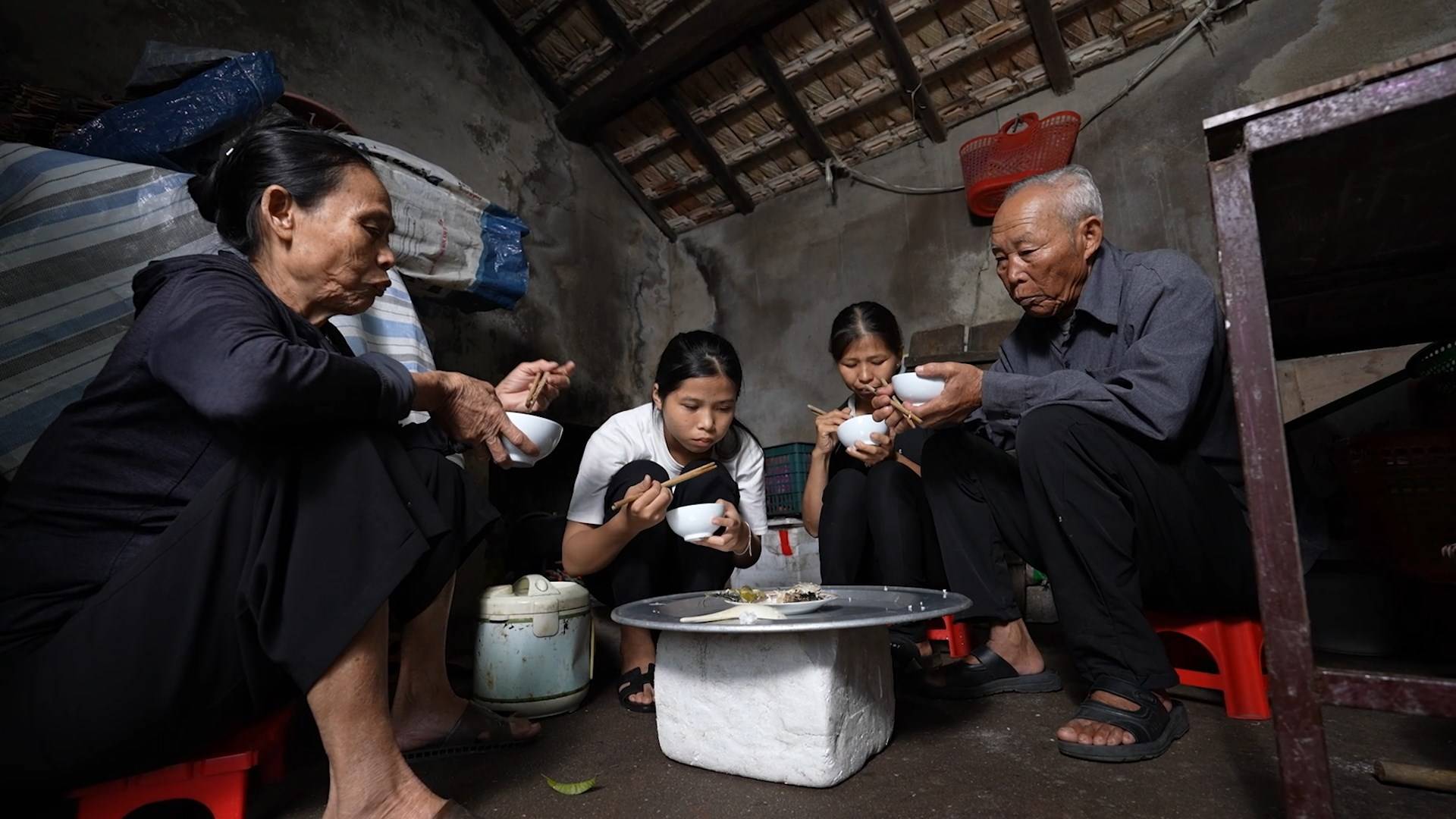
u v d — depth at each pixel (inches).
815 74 178.1
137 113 77.7
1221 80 146.1
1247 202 35.2
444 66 174.4
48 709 35.6
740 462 85.7
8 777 36.1
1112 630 54.1
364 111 154.6
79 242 65.4
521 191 188.9
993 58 165.8
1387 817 40.3
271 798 51.9
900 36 163.8
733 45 174.1
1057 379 58.1
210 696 38.6
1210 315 55.7
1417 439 68.2
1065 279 63.3
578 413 192.9
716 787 49.4
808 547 142.1
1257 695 58.6
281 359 36.9
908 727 61.1
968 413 63.7
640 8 178.1
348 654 37.8
